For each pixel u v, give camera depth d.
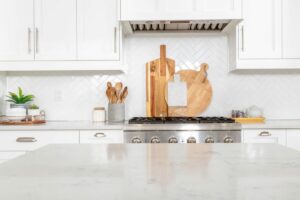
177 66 3.37
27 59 3.02
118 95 3.33
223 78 3.36
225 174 0.91
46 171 0.96
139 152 1.31
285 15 3.00
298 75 3.35
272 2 3.00
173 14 2.86
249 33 3.00
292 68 3.06
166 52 3.37
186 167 1.01
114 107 3.12
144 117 3.23
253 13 3.00
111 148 1.42
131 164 1.06
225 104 3.36
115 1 2.99
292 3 3.00
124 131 2.75
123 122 3.09
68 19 3.01
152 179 0.85
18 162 1.10
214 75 3.36
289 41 3.00
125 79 3.37
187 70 3.36
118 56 2.99
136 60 3.38
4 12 3.02
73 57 3.01
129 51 3.38
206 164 1.06
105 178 0.87
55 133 2.75
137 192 0.73
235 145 1.50
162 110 3.35
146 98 3.36
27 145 2.76
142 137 2.73
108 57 3.00
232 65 3.16
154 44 3.37
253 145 1.50
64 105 3.38
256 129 2.74
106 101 3.38
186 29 3.27
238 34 3.00
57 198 0.69
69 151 1.33
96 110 3.17
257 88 3.36
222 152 1.30
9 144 2.76
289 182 0.81
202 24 3.09
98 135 2.74
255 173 0.92
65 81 3.38
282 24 3.00
